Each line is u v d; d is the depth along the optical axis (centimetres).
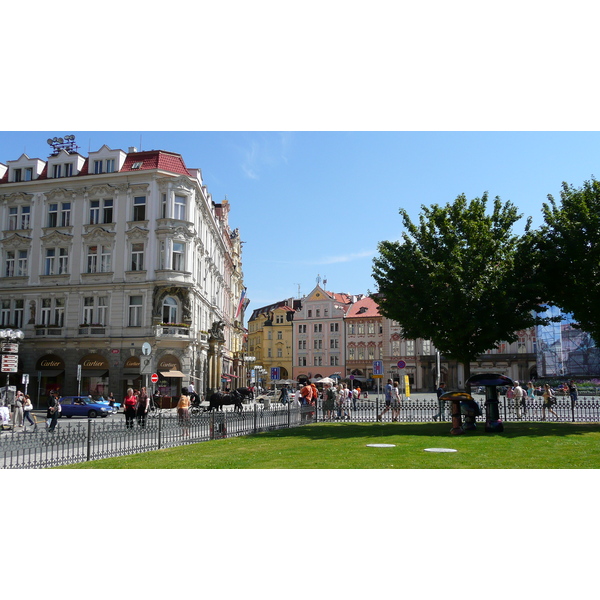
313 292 10619
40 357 4891
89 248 4938
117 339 4728
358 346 10125
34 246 5038
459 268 2478
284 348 11512
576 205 2528
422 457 1526
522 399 3092
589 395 5975
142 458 1611
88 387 4778
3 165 5369
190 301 4847
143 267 4781
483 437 2003
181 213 4903
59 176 5097
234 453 1686
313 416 3038
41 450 1457
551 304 2712
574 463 1409
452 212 2738
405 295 2692
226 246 7644
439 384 3128
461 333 2517
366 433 2264
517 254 2622
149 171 4838
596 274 2416
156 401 4253
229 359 7831
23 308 5000
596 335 2603
